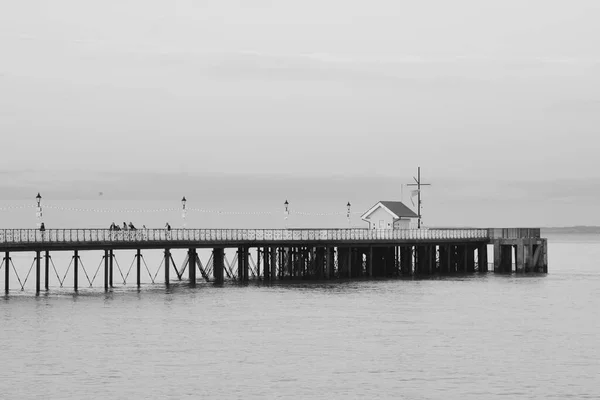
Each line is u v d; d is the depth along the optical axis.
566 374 77.06
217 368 77.75
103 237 120.75
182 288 129.00
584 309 111.44
